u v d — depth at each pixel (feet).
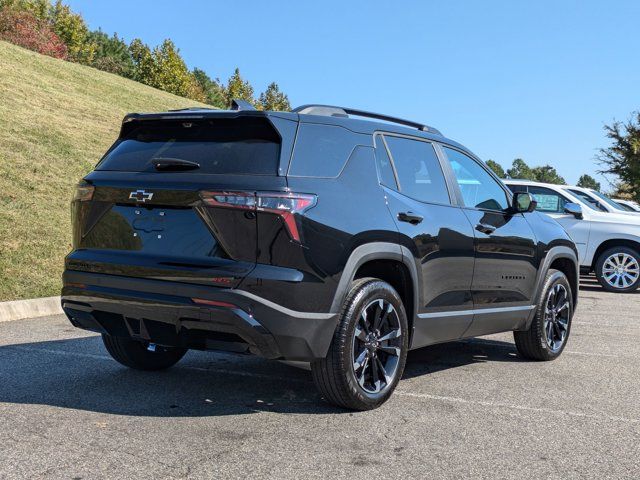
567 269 21.74
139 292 13.12
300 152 13.20
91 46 154.30
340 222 13.16
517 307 18.70
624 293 40.75
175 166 13.29
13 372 16.53
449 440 12.45
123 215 13.64
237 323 12.20
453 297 16.22
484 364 19.49
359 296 13.46
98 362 17.87
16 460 10.71
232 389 15.55
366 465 11.03
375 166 14.76
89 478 10.09
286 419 13.37
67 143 53.83
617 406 15.14
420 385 16.66
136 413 13.44
